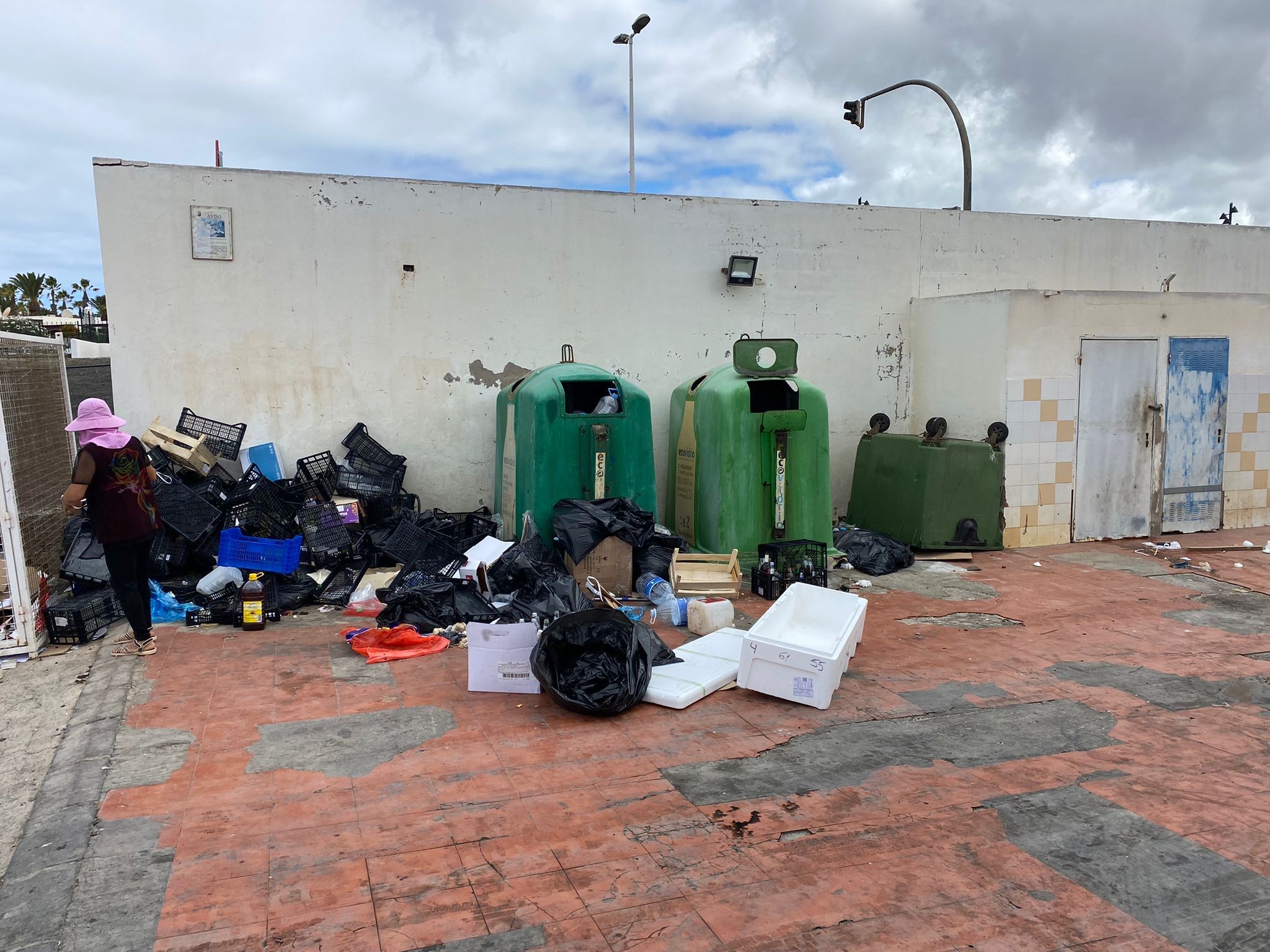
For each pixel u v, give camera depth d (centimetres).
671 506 852
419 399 805
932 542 808
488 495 833
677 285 876
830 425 947
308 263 762
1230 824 323
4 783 355
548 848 302
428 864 290
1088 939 254
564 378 674
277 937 251
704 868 290
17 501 522
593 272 848
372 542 672
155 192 717
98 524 475
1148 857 299
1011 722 422
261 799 333
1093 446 852
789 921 261
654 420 882
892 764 373
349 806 329
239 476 750
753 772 364
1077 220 1016
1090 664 511
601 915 263
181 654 505
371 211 776
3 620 518
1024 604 646
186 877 280
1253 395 906
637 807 332
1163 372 867
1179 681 482
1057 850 304
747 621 593
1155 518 885
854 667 505
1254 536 888
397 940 251
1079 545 851
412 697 443
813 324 927
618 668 442
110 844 299
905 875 287
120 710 419
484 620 555
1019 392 819
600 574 631
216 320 742
